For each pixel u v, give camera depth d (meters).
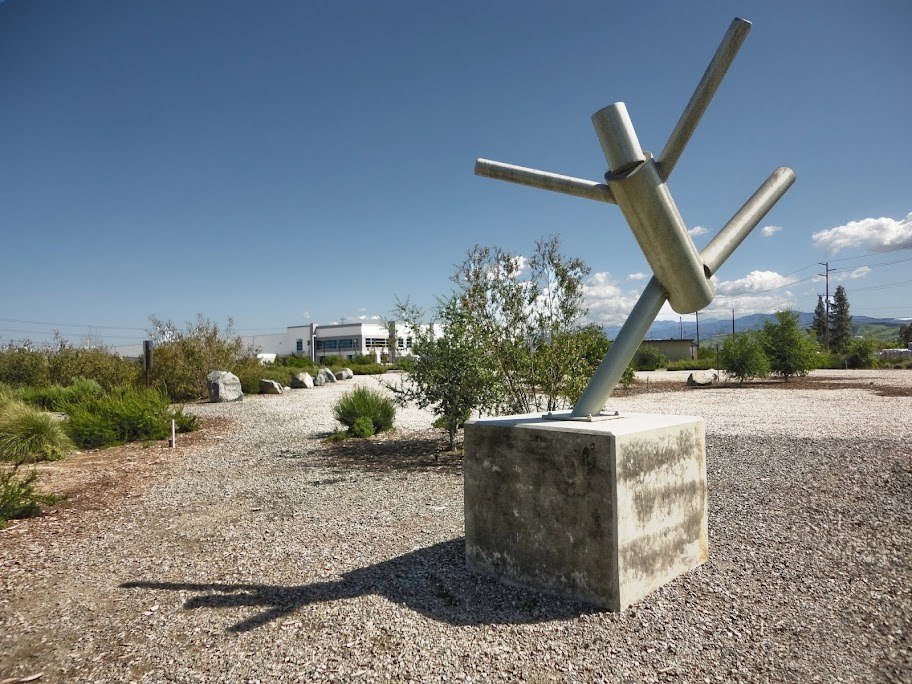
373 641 2.42
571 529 2.75
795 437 7.47
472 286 6.82
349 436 8.77
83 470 6.59
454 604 2.77
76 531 4.23
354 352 56.19
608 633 2.43
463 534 3.91
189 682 2.16
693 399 13.62
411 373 7.33
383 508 4.65
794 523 3.94
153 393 10.72
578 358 6.80
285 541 3.86
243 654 2.35
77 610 2.85
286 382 22.75
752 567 3.14
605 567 2.63
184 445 8.47
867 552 3.35
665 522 2.91
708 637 2.38
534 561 2.91
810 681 2.06
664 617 2.56
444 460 6.68
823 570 3.09
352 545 3.73
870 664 2.17
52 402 13.05
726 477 5.36
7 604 2.95
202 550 3.73
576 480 2.73
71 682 2.19
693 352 41.69
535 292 6.77
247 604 2.85
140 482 5.93
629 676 2.11
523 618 2.59
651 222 2.77
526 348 6.77
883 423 8.57
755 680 2.07
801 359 18.61
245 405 14.92
